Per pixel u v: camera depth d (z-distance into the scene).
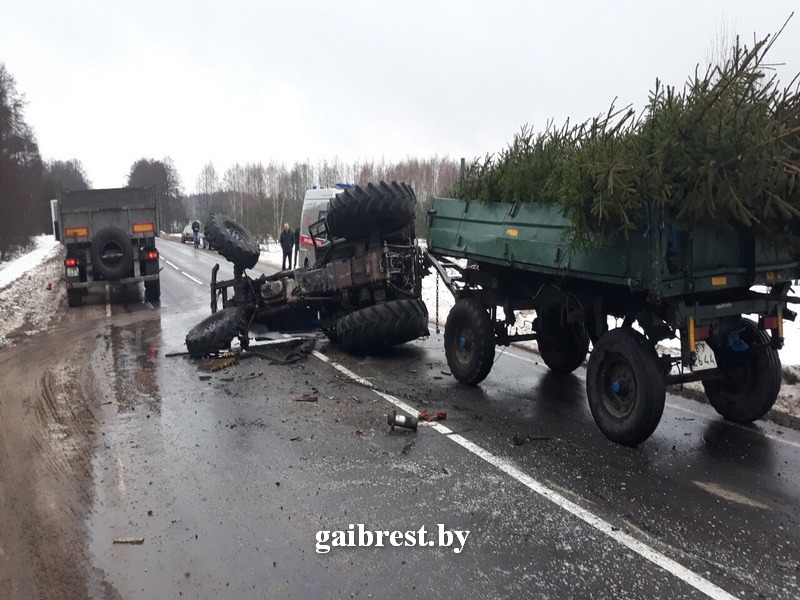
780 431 6.01
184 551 3.93
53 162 111.25
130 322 12.93
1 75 38.94
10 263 31.31
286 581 3.61
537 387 7.64
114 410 6.79
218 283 9.80
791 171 4.90
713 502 4.55
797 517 4.33
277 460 5.35
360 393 7.38
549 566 3.74
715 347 5.68
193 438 5.90
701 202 4.78
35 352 9.97
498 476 5.00
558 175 5.89
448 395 7.29
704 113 4.86
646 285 5.07
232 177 81.50
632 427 5.45
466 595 3.46
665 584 3.56
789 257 5.73
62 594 3.50
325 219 9.62
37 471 5.17
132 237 16.03
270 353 9.55
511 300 7.21
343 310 9.70
